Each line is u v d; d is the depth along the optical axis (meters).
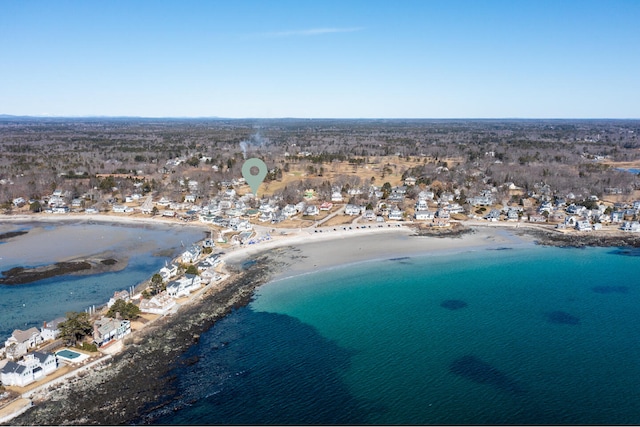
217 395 85.44
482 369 95.50
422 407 82.75
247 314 120.75
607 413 82.00
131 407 81.50
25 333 100.00
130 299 125.00
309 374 92.75
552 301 132.00
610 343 107.50
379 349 103.31
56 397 83.31
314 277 148.62
